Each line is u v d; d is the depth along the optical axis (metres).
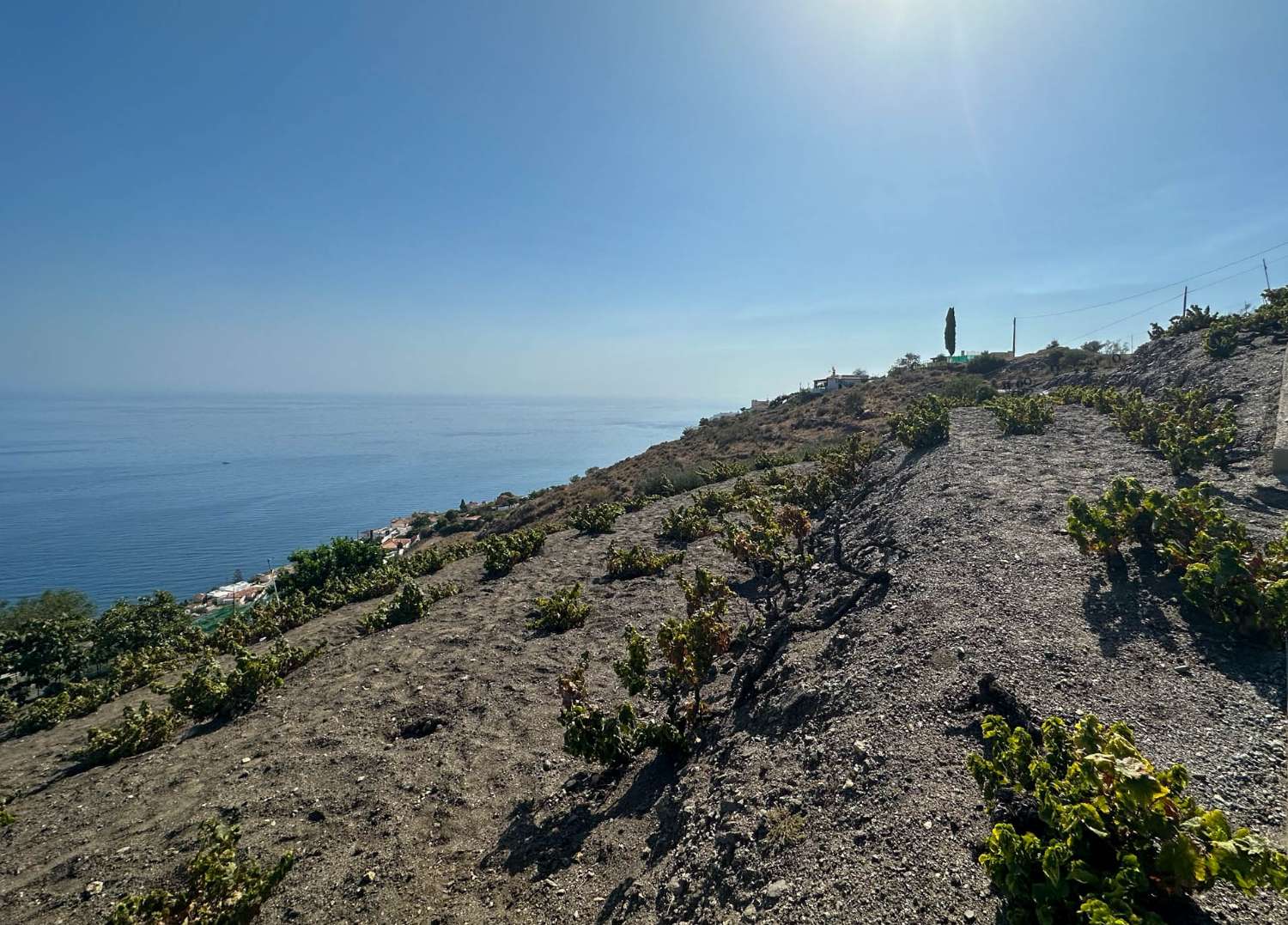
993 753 3.16
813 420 36.38
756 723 4.96
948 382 36.28
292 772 6.37
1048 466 8.91
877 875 2.82
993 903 2.48
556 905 3.96
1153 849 2.20
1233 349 11.94
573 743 5.20
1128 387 14.38
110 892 4.80
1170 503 5.15
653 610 9.59
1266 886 2.31
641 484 25.53
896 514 8.41
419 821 5.24
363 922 4.14
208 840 4.34
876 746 3.70
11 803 7.10
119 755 8.03
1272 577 3.98
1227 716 3.30
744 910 3.01
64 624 17.64
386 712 7.54
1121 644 4.15
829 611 6.32
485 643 9.49
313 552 20.86
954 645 4.52
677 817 4.29
